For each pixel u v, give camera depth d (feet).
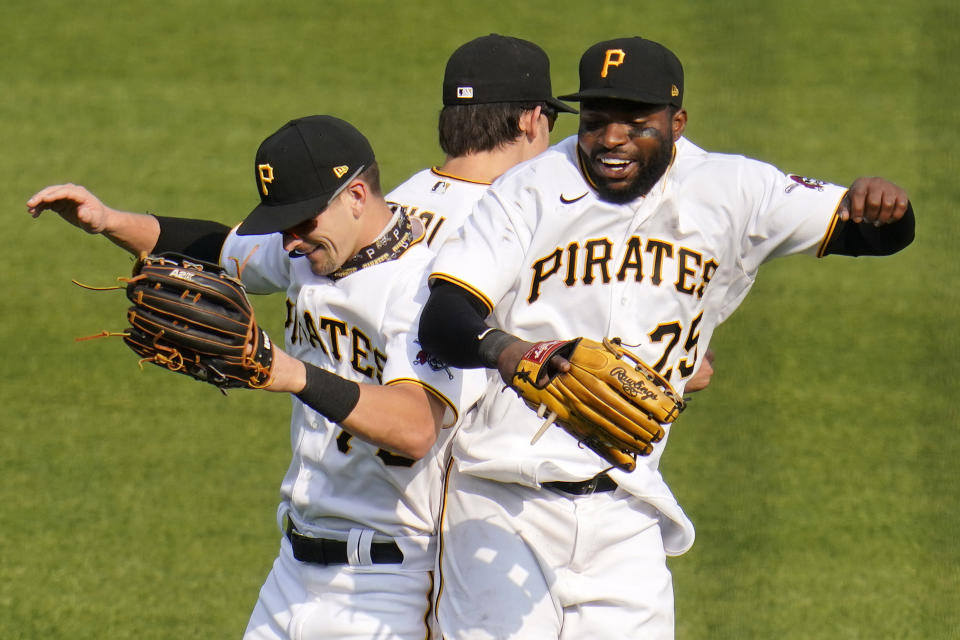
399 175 148.25
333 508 48.01
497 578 47.29
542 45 181.47
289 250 45.91
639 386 39.96
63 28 186.50
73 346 109.40
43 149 154.81
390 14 191.42
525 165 47.21
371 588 48.03
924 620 70.64
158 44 182.91
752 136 159.02
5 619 68.39
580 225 45.80
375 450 46.80
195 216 138.51
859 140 160.25
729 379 106.01
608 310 46.26
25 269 124.57
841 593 73.72
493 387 47.09
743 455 92.17
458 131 54.39
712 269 47.24
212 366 40.40
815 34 186.50
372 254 46.37
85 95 169.17
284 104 167.84
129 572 74.28
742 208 46.98
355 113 165.37
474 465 47.32
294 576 49.83
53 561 75.31
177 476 87.76
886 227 46.85
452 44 183.52
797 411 100.17
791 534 80.84
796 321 117.80
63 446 91.97
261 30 187.62
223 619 69.21
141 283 40.19
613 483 47.93
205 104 167.53
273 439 94.32
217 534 79.46
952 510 84.23
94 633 67.26
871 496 86.22
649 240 46.29
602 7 192.85
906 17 192.24
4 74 173.99
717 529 81.35
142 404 99.45
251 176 149.18
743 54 180.04
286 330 50.14
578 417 40.86
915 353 111.34
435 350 42.39
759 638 68.54
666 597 48.65
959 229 138.10
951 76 176.55
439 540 48.32
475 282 43.70
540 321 46.47
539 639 47.32
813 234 46.73
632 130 44.21
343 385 42.04
